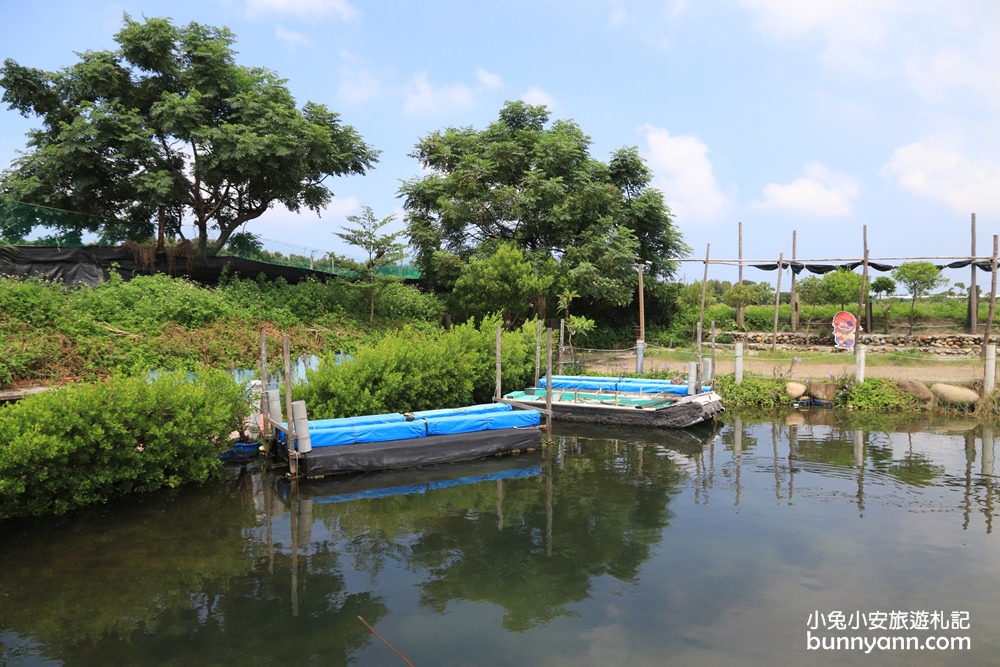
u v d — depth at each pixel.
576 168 30.41
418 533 8.31
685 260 22.56
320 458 10.77
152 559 7.38
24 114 20.70
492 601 6.38
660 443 13.94
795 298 30.39
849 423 15.87
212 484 10.50
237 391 11.48
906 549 7.72
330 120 23.73
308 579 6.86
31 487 8.48
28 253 16.91
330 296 22.52
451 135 30.88
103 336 14.55
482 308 25.55
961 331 27.38
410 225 29.47
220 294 18.92
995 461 12.03
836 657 5.33
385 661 5.28
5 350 12.50
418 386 14.57
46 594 6.48
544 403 16.41
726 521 8.77
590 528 8.50
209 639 5.62
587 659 5.31
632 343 30.58
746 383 18.94
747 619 6.00
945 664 5.23
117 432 9.06
